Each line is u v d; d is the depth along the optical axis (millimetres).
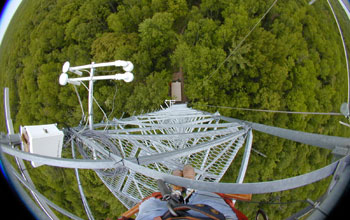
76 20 24438
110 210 24344
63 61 25453
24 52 28750
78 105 23516
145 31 21766
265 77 23969
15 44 29578
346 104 4555
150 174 3703
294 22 25312
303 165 27922
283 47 24109
